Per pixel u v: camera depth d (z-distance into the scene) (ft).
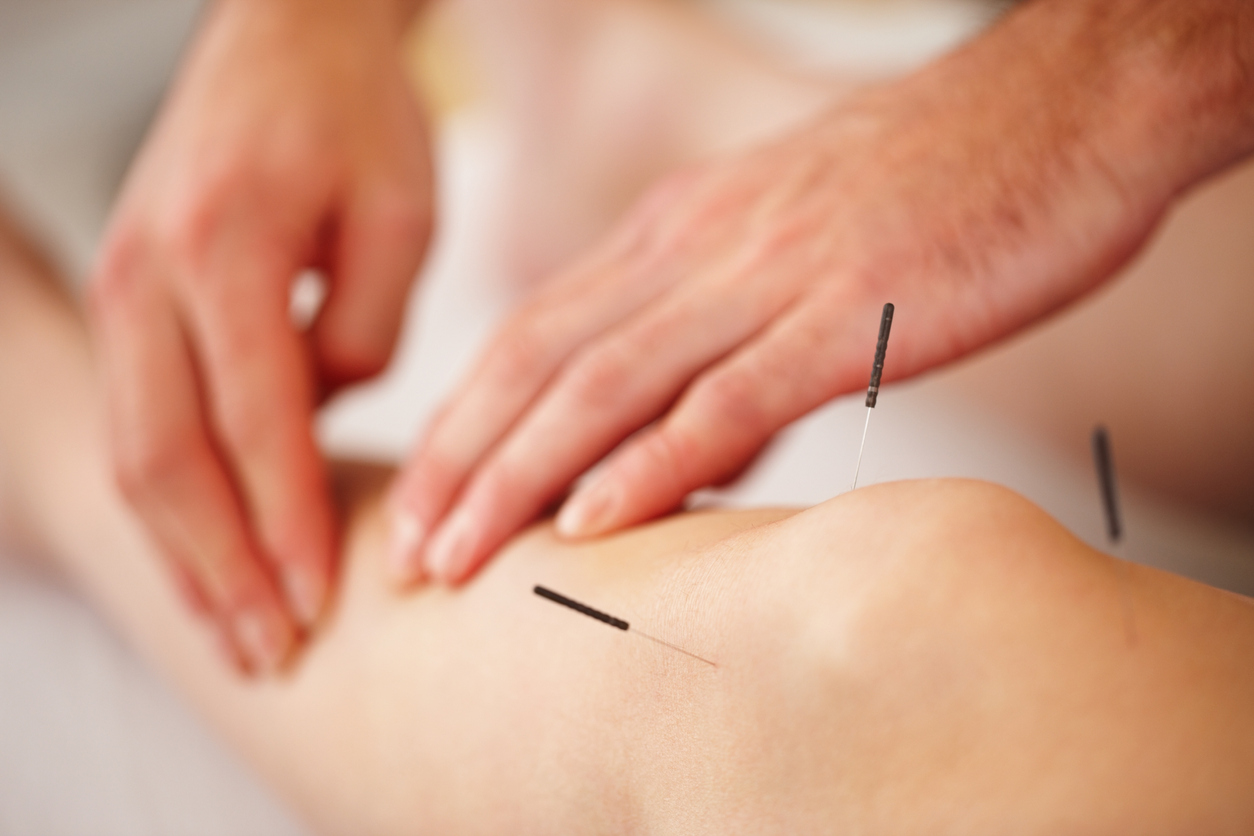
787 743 1.04
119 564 1.75
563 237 2.87
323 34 1.74
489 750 1.27
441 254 2.93
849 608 1.02
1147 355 2.08
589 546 1.32
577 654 1.22
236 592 1.51
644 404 1.42
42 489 1.90
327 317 1.73
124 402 1.55
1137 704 0.98
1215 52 1.45
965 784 0.99
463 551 1.38
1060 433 2.22
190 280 1.55
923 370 1.46
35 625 2.03
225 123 1.65
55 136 3.20
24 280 2.12
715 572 1.13
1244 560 2.05
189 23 3.44
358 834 1.43
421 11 2.14
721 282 1.43
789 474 2.11
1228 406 2.05
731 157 1.61
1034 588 1.01
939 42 2.89
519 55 2.90
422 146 1.81
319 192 1.66
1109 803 0.97
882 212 1.44
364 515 1.55
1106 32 1.50
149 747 1.79
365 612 1.46
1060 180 1.45
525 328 1.48
